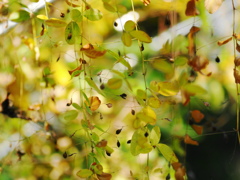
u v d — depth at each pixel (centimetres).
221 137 122
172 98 111
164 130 121
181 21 113
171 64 97
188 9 96
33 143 137
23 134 136
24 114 129
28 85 130
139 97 96
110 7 96
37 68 126
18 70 129
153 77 123
